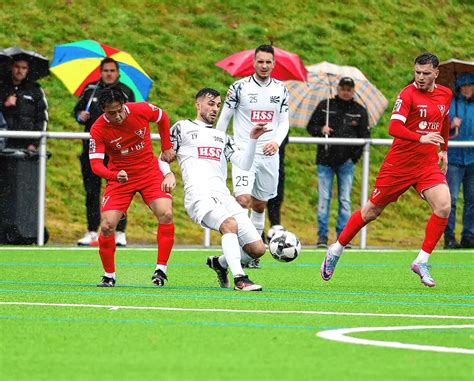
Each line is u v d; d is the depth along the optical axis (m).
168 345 17.61
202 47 60.69
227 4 64.88
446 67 43.97
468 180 41.78
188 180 26.75
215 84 57.91
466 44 67.12
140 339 18.20
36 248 39.00
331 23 65.12
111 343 17.78
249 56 43.12
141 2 63.34
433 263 36.09
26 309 22.05
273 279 30.00
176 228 46.44
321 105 41.69
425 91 27.09
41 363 15.96
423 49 65.00
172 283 28.27
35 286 27.02
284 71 42.62
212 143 26.78
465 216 42.12
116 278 29.36
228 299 24.23
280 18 64.62
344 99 41.75
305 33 63.53
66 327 19.50
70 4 61.62
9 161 40.25
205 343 17.84
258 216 33.88
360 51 63.03
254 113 32.59
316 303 23.75
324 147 41.19
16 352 16.91
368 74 61.31
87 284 27.64
